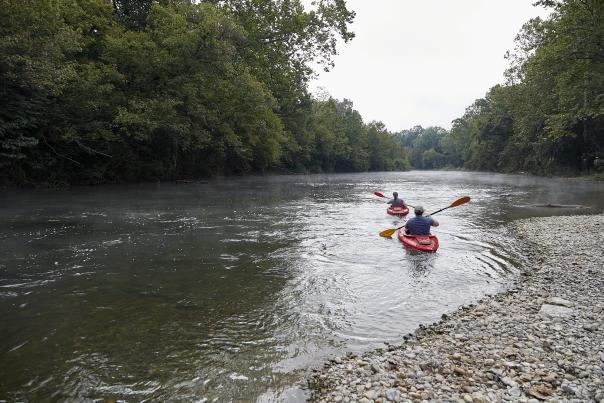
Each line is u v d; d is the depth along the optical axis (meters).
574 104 24.78
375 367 4.31
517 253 9.73
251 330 5.30
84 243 10.02
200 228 12.35
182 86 25.20
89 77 20.70
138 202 18.42
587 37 19.98
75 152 24.14
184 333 5.14
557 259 9.05
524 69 42.28
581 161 47.44
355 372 4.25
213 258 8.84
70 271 7.68
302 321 5.62
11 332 5.07
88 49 25.03
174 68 25.05
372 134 102.44
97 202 17.89
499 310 6.07
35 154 22.34
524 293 6.85
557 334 5.16
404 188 31.81
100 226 12.27
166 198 20.47
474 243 10.78
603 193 26.12
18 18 16.66
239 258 8.88
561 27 21.11
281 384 4.05
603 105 22.95
